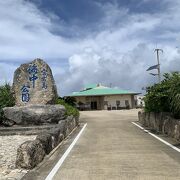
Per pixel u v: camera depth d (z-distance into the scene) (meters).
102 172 12.05
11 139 23.42
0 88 33.50
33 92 31.84
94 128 28.88
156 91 25.20
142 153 15.73
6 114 29.94
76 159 14.72
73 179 11.21
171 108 21.89
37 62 32.22
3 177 12.24
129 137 21.89
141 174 11.59
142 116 32.25
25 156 13.27
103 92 74.81
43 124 29.58
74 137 22.86
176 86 20.45
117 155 15.34
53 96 32.09
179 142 19.06
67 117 28.78
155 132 24.50
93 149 17.31
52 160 14.82
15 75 32.34
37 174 12.20
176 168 12.37
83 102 74.44
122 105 74.94
